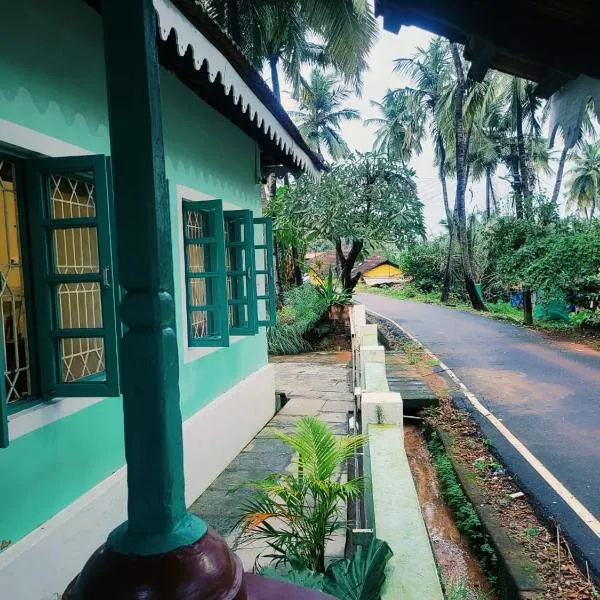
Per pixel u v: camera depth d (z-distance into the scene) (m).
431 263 33.50
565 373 9.37
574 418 6.70
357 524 3.62
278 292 16.00
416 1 1.96
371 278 51.59
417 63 28.36
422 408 7.27
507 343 13.00
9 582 2.46
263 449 5.84
